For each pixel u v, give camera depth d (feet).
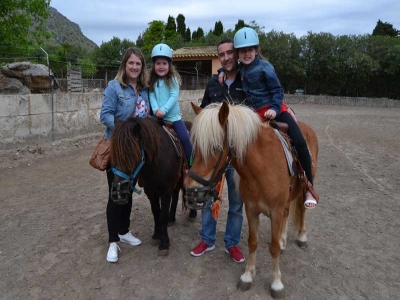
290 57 94.48
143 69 10.38
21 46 36.70
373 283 9.30
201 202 7.27
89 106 30.48
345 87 93.04
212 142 7.07
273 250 8.39
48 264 10.09
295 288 9.01
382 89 90.48
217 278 9.45
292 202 10.62
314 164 10.90
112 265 10.03
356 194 16.74
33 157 23.07
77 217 13.60
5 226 12.73
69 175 19.49
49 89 28.86
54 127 26.94
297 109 70.74
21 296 8.64
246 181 8.05
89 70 58.08
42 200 15.51
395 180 19.19
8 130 23.39
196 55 79.82
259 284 9.16
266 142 7.95
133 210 14.34
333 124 45.42
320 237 12.03
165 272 9.70
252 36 8.80
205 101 10.44
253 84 9.08
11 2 35.01
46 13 38.50
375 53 88.28
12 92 26.48
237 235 10.34
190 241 11.60
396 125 44.91
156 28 140.15
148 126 9.19
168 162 9.87
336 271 9.86
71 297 8.62
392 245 11.52
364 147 29.19
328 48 90.38
